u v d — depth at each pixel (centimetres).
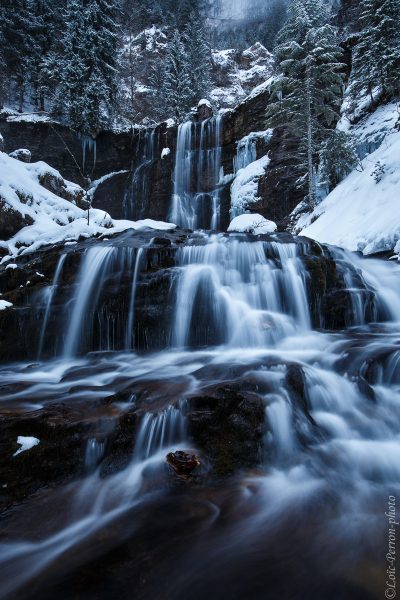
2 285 913
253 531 254
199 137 2559
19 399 472
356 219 1330
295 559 226
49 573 222
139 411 376
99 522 272
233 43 6225
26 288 855
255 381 421
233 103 4234
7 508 291
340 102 2112
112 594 204
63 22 3316
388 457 363
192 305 784
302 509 280
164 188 2630
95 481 330
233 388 407
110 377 558
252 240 947
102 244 927
